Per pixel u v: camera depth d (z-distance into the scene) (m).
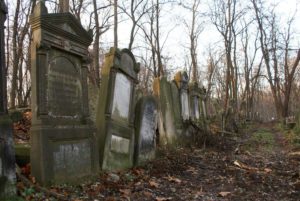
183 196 6.91
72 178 6.77
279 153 13.22
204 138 14.01
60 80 6.81
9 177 5.29
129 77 9.37
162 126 12.40
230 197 7.04
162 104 12.53
